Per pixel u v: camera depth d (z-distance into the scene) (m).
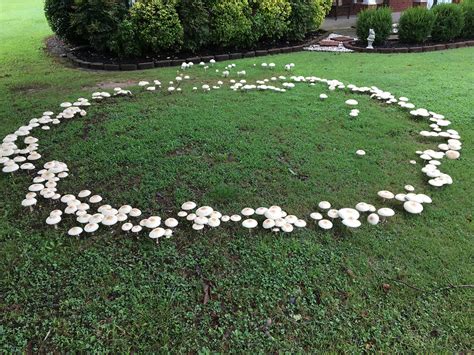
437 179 4.06
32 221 3.67
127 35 8.66
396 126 5.32
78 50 9.60
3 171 4.21
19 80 7.47
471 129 5.23
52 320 2.71
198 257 3.24
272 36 10.16
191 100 6.14
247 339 2.58
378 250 3.29
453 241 3.39
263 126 5.26
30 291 2.93
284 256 3.22
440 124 5.24
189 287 2.95
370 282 3.00
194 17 9.04
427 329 2.65
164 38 8.80
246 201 3.87
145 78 7.52
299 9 10.30
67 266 3.16
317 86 6.83
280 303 2.84
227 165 4.41
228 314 2.74
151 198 3.93
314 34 11.66
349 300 2.85
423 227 3.56
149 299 2.85
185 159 4.51
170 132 5.05
